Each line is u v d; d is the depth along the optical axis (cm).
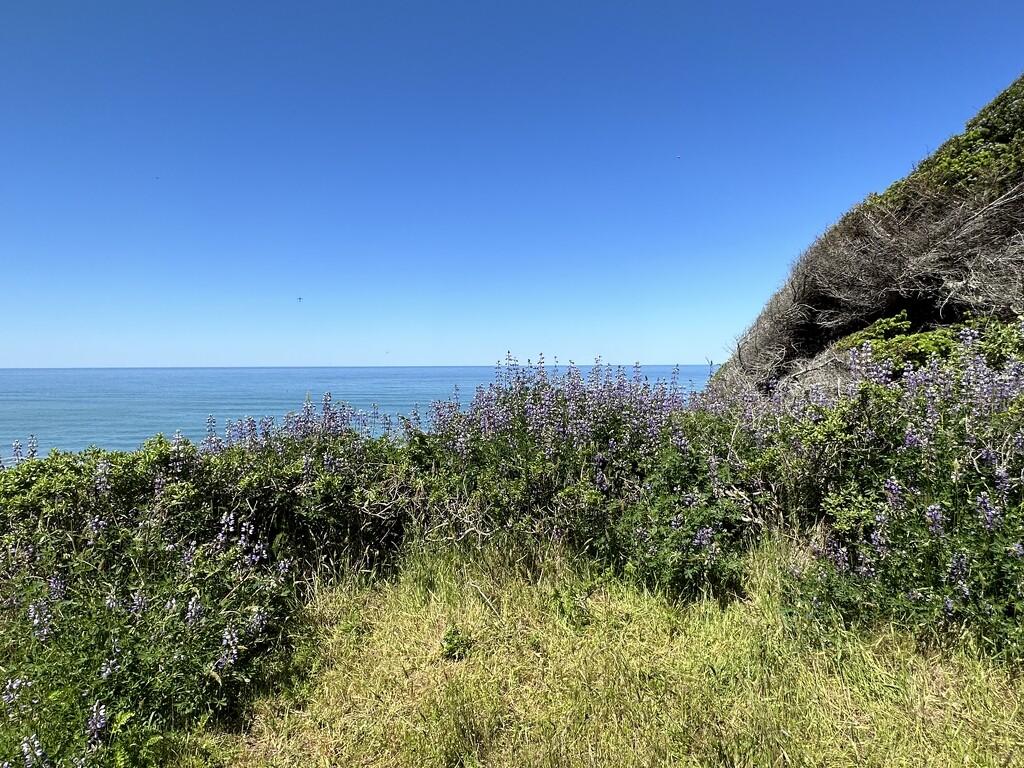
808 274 898
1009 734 241
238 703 298
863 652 291
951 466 329
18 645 306
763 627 326
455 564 416
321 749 269
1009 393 376
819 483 406
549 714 277
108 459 424
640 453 481
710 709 268
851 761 238
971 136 816
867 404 405
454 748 256
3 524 375
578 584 387
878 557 323
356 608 382
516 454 474
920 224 761
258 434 547
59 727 250
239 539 391
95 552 354
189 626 299
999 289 617
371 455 490
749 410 526
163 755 261
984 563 281
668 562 361
